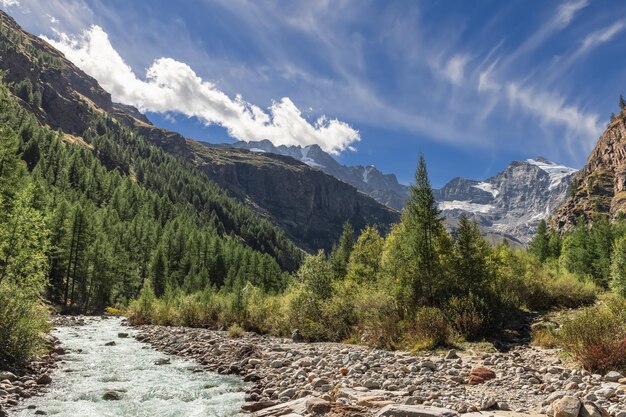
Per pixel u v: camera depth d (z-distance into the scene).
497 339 17.42
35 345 15.09
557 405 6.80
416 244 24.22
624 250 27.73
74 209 66.38
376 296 22.59
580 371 10.46
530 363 12.54
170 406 10.27
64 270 65.00
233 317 31.69
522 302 24.62
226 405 10.32
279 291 90.19
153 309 38.91
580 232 71.00
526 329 19.22
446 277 22.66
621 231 60.78
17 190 37.00
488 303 19.31
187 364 16.55
